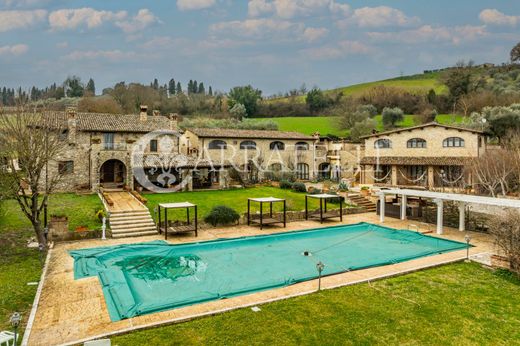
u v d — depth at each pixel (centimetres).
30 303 1271
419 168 4469
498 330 1075
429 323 1116
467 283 1455
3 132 1942
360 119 7669
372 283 1464
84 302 1291
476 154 4034
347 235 2520
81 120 4125
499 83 8544
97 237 2247
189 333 1050
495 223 1728
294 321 1125
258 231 2484
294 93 13338
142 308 1230
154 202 3108
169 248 2077
